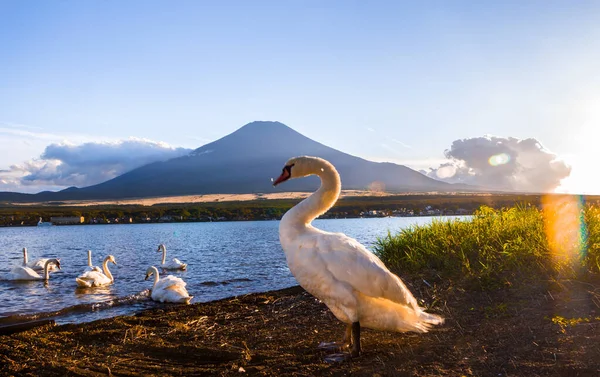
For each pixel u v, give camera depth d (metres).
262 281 21.34
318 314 9.76
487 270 9.53
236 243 48.47
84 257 38.28
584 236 9.80
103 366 7.15
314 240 6.69
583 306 7.49
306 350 7.35
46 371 7.06
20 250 47.28
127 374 6.78
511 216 13.23
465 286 9.41
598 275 8.55
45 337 9.20
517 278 9.14
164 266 27.50
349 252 6.50
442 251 11.31
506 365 5.74
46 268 24.67
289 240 6.91
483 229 12.12
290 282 20.77
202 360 7.37
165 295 16.75
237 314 10.59
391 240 13.12
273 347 7.67
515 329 6.98
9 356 7.96
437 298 9.09
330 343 7.48
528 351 6.08
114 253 41.22
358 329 6.69
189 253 38.25
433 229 13.06
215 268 27.28
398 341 7.30
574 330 6.57
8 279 24.31
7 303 17.77
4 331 12.15
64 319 13.98
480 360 5.98
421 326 6.81
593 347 5.89
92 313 14.96
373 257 6.63
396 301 6.50
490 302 8.45
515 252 9.80
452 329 7.48
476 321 7.68
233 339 8.33
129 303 16.70
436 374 5.70
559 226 11.12
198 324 9.74
